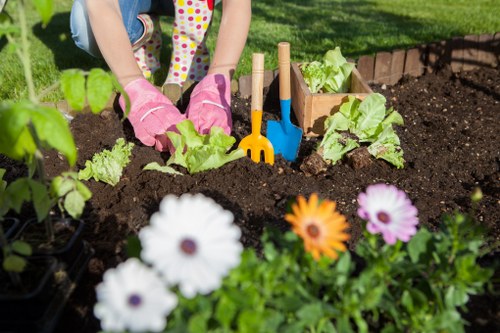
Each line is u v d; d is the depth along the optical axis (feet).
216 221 3.78
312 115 8.87
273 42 13.96
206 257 3.64
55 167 7.82
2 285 4.85
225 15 8.85
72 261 5.34
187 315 4.08
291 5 19.06
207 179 7.32
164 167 7.30
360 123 8.38
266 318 3.93
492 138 9.20
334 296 4.49
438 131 9.46
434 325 4.28
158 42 11.19
